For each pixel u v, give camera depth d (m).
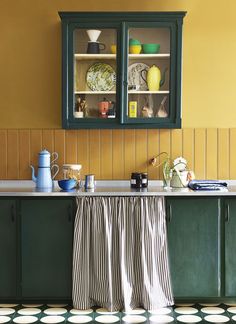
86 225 3.77
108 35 4.19
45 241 3.85
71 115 4.18
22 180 4.43
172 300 3.83
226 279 3.84
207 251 3.84
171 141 4.41
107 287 3.74
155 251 3.78
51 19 4.40
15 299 3.88
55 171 4.43
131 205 3.77
